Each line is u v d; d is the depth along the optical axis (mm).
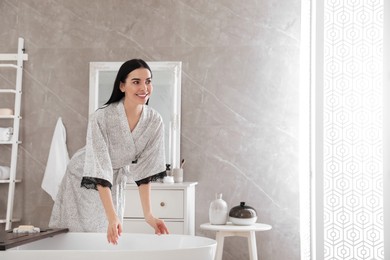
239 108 4707
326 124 3984
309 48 4141
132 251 2072
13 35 4906
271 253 4613
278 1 4715
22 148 4859
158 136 2900
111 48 4836
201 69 4754
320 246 3883
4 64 4824
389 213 3795
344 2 4035
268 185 4652
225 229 4043
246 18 4738
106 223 2951
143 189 2926
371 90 3975
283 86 4676
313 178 3959
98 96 4797
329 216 3928
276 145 4660
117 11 4852
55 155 4715
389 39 3893
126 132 2781
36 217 4820
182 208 4242
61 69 4871
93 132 2703
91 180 2639
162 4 4820
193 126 4734
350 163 3943
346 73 3998
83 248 2633
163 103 4742
